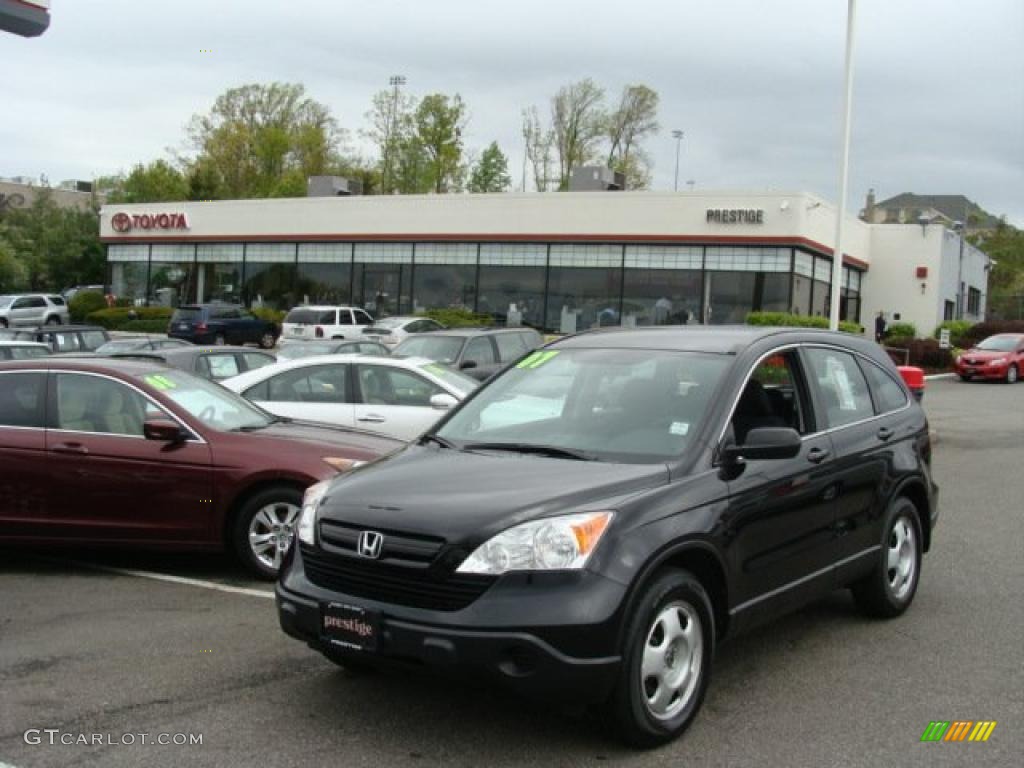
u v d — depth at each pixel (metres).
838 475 5.49
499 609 3.93
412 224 39.44
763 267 33.88
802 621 6.25
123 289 47.22
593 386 5.32
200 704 4.73
